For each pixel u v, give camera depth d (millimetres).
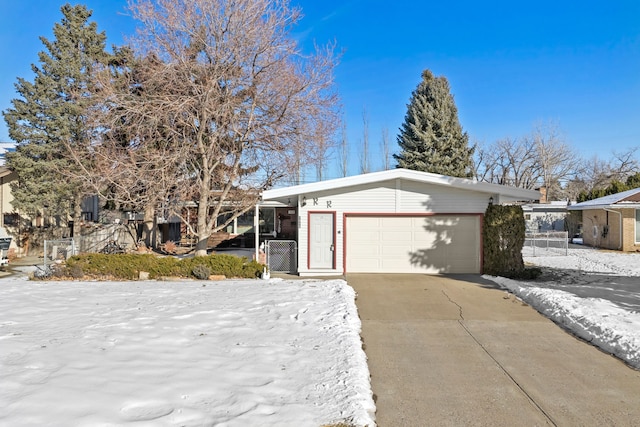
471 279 13484
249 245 26594
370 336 7621
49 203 21953
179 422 4012
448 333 7789
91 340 6449
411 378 5766
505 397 5168
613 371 5961
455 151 31594
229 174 17797
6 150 26984
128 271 14422
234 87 16656
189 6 16141
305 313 8531
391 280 13406
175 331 7094
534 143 48344
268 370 5520
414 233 15070
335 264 15000
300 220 15047
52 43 21812
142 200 17344
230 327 7492
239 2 16016
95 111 17859
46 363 5352
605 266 17406
